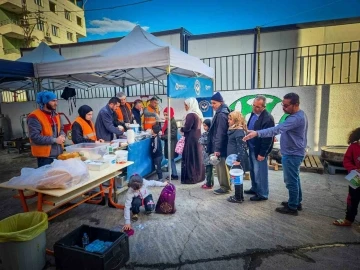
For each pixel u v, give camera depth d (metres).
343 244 2.79
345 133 6.58
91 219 3.55
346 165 2.96
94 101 9.53
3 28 25.27
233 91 7.40
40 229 2.36
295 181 3.42
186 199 4.18
